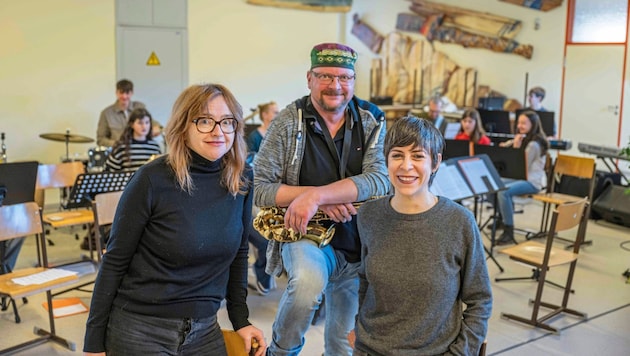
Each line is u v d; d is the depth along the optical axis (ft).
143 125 17.07
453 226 5.88
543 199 18.47
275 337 7.16
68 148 24.34
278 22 30.09
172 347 5.95
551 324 12.97
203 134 5.78
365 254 6.31
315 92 7.13
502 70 27.66
